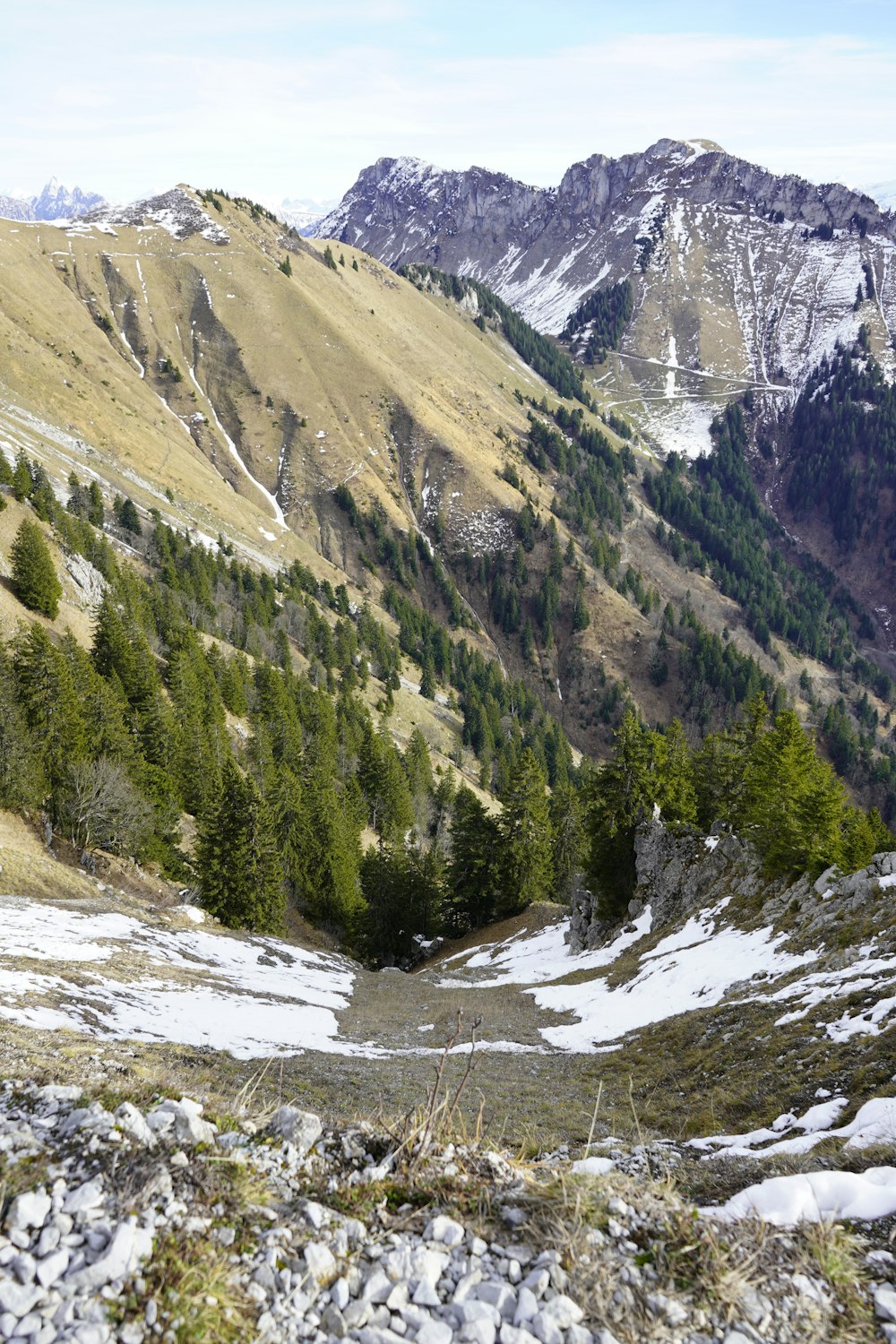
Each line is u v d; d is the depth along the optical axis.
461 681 185.62
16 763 46.19
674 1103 15.31
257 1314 3.38
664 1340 3.45
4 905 29.80
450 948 59.53
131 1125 4.50
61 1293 3.23
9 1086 5.30
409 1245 4.04
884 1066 11.55
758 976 22.94
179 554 147.50
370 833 91.56
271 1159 4.71
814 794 30.30
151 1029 17.94
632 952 36.59
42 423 175.25
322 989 35.25
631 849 43.84
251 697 106.62
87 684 61.97
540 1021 28.34
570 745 185.00
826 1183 5.01
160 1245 3.59
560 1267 3.85
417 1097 15.43
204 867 47.62
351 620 182.38
